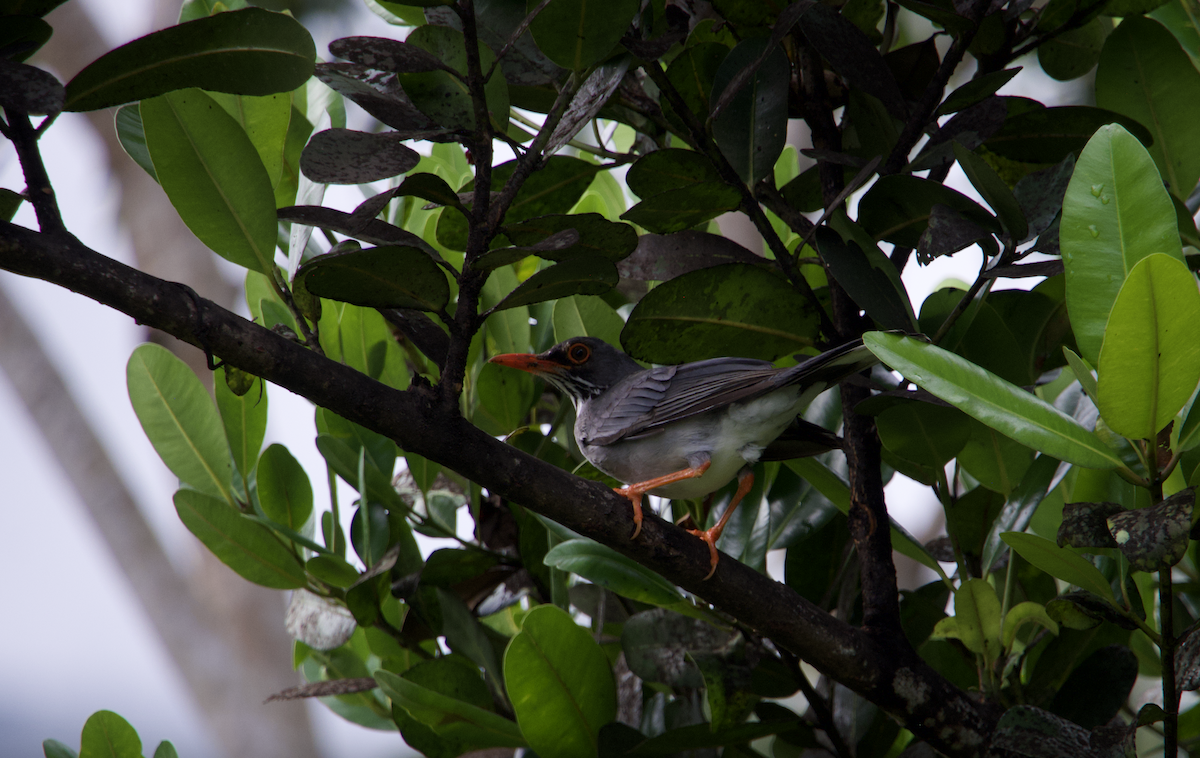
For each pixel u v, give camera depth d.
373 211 3.34
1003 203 3.73
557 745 4.39
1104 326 3.21
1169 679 3.36
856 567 4.93
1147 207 3.21
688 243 4.57
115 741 4.28
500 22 4.04
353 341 5.28
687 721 4.91
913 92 5.02
